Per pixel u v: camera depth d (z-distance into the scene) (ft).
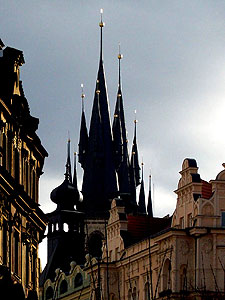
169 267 409.08
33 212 277.23
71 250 648.79
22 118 264.93
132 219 491.31
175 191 443.32
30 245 277.23
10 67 255.29
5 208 246.27
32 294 265.95
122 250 478.59
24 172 271.28
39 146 288.71
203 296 296.10
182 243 422.41
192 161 436.35
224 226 424.05
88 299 499.51
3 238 246.68
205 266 417.90
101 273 473.26
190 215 433.07
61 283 535.19
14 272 256.52
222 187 428.56
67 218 653.71
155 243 439.22
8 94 252.62
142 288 451.53
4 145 248.52
